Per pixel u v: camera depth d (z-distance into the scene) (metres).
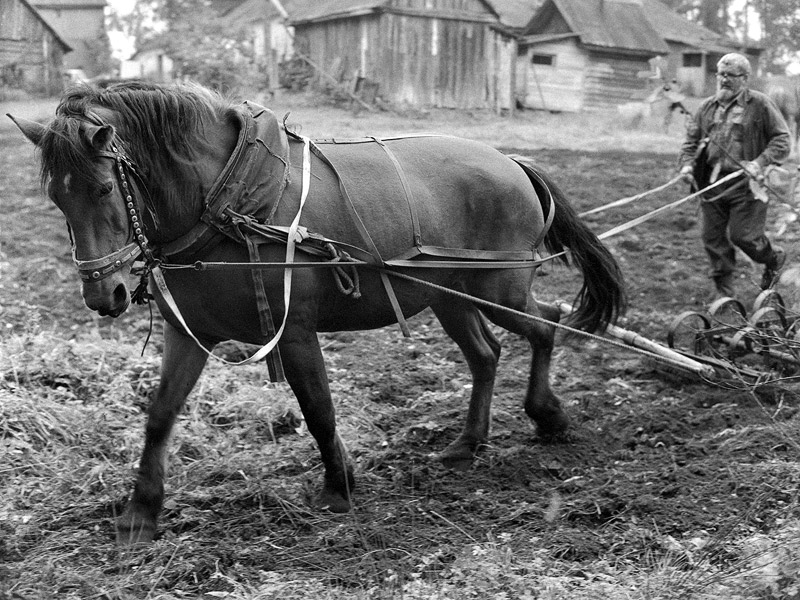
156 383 6.36
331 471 4.98
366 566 4.25
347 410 6.23
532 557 4.25
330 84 23.92
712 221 7.88
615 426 6.11
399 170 5.12
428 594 3.84
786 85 15.43
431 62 24.23
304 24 25.64
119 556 4.36
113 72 31.81
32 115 17.67
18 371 6.16
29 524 4.66
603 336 6.41
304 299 4.70
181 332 4.70
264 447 5.77
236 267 4.44
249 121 4.64
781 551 3.91
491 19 24.56
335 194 4.86
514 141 15.80
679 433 5.95
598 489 5.05
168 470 5.36
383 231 4.97
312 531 4.71
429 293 5.32
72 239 4.21
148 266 4.43
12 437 5.49
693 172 7.72
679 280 9.06
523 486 5.33
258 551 4.41
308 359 4.78
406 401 6.64
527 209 5.64
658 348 6.18
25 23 26.72
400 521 4.80
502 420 6.25
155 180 4.38
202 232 4.49
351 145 5.14
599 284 6.06
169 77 24.91
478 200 5.42
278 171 4.68
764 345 6.49
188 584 4.16
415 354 7.47
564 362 7.33
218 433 5.98
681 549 4.23
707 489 4.93
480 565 4.04
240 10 31.45
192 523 4.76
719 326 6.79
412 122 19.38
